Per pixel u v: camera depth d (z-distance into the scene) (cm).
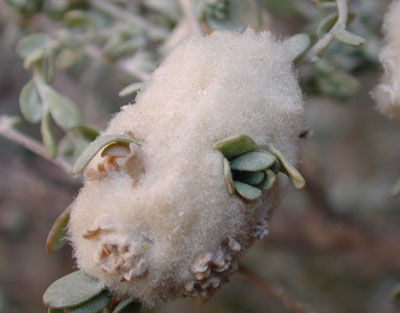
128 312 9
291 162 9
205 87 9
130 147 8
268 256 18
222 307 21
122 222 8
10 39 17
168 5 15
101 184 8
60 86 19
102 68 17
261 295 21
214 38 9
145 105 9
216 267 8
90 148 8
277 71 9
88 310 9
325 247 17
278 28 15
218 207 8
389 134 22
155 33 14
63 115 11
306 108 9
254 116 9
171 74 9
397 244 17
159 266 8
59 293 8
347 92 13
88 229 8
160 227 8
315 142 21
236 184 8
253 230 9
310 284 19
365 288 19
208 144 8
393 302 11
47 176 18
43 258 22
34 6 15
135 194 8
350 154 22
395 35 10
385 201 21
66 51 14
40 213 18
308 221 17
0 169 18
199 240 8
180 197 8
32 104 12
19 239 22
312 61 10
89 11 15
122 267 8
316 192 17
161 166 8
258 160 8
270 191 9
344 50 13
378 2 15
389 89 10
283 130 9
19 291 21
